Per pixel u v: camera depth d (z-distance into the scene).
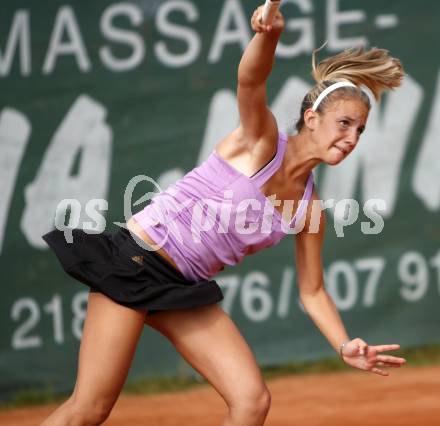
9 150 24.00
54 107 24.23
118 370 11.57
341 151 11.68
